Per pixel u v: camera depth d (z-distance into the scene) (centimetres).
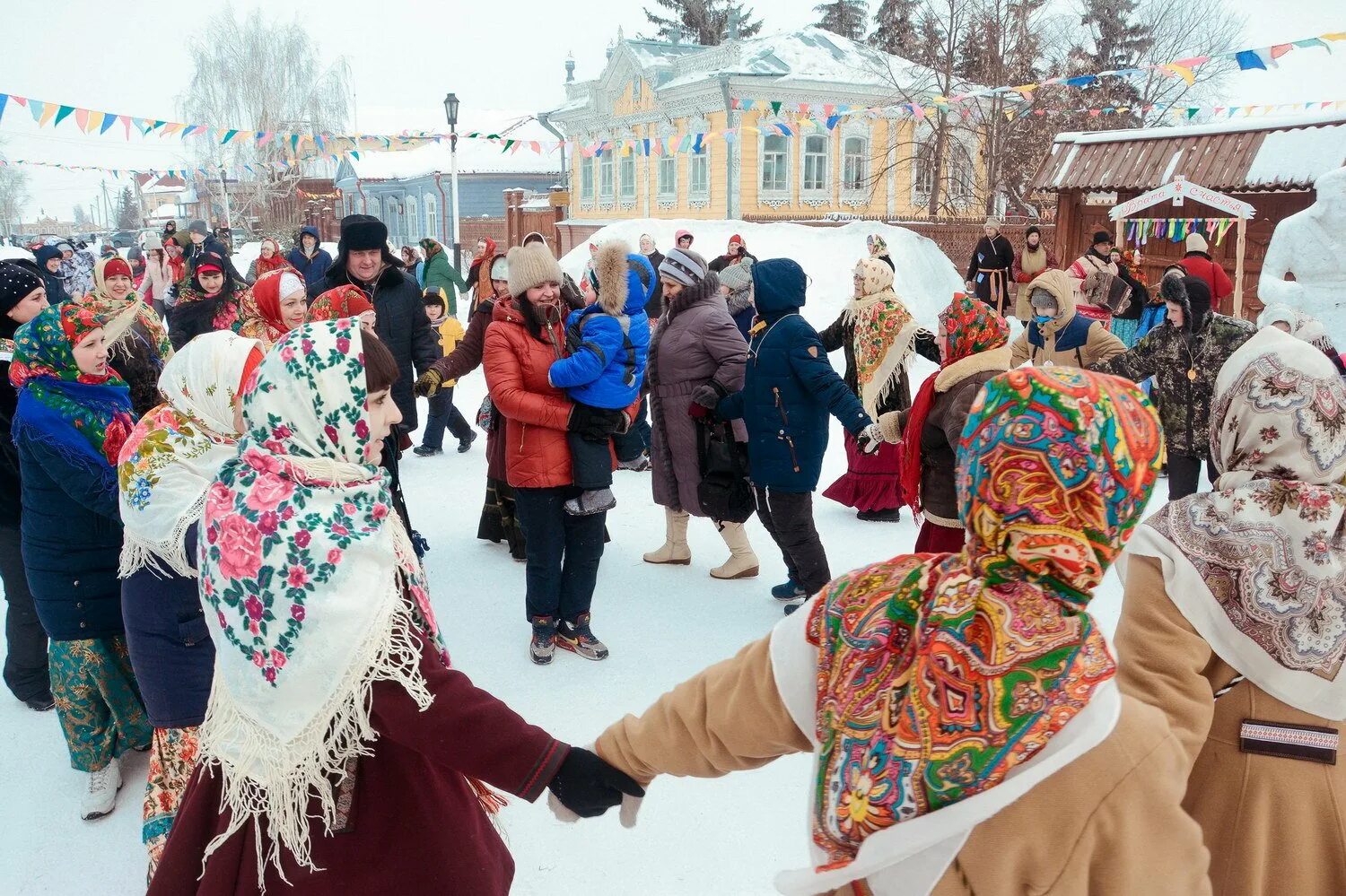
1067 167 1441
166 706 264
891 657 124
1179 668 167
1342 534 173
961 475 119
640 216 2848
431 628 190
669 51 2869
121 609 295
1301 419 174
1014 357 645
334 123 4247
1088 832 110
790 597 489
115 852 307
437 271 987
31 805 332
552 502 415
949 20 2364
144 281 1316
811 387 425
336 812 182
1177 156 1304
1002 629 112
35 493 309
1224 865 177
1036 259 1412
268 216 4144
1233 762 177
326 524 178
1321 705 173
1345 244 856
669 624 466
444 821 188
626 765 165
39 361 300
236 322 827
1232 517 174
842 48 2616
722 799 330
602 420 408
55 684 319
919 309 1472
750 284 714
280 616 174
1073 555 109
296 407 181
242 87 4088
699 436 473
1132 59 3147
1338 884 174
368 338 186
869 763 119
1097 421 108
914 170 2612
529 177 4106
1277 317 518
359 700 173
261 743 177
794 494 446
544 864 295
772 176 2481
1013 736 109
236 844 184
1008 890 112
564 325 422
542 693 399
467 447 827
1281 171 1176
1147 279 1373
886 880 120
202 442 252
